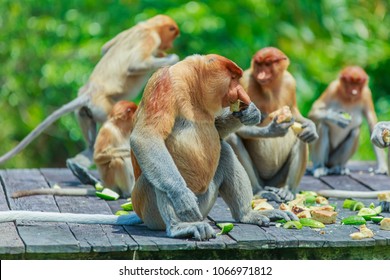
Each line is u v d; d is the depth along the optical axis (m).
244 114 12.92
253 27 27.95
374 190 17.48
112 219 13.54
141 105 12.66
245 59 27.92
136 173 13.12
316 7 29.38
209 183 13.04
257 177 16.80
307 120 16.12
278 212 13.71
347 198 16.34
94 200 16.03
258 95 16.22
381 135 14.69
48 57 27.66
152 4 27.84
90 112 19.41
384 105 30.11
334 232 13.25
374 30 30.56
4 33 27.62
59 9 28.20
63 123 27.81
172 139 12.67
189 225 12.51
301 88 28.17
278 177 16.80
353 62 29.14
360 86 19.83
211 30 27.39
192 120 12.69
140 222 13.55
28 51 27.73
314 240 12.67
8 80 27.62
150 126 12.38
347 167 20.89
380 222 13.78
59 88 28.14
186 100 12.62
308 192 16.61
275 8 28.70
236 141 16.03
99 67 19.73
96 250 12.20
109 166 16.42
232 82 12.78
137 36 19.84
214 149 12.86
